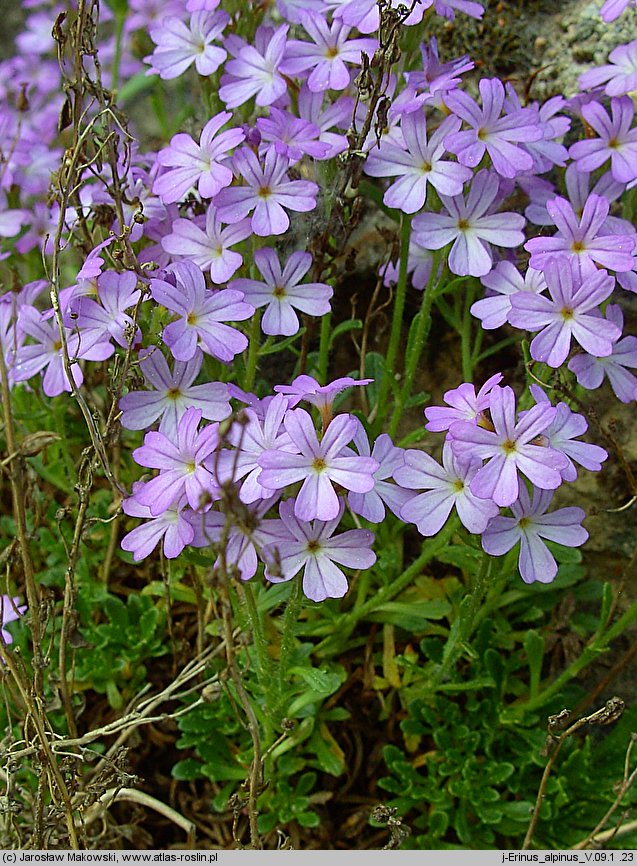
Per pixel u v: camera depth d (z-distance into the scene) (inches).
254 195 5.6
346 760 6.7
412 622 6.4
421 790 6.3
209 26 6.2
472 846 6.2
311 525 4.9
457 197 5.7
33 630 5.2
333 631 6.4
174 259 5.9
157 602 6.9
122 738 5.7
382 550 6.3
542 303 5.2
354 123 5.5
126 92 7.9
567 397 5.7
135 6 7.7
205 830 6.5
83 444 7.1
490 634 6.4
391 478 5.4
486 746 6.3
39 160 7.3
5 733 6.1
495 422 4.9
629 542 6.5
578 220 5.9
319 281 6.1
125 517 7.1
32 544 7.2
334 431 4.8
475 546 5.4
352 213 5.8
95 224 6.0
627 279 5.4
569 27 7.0
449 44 7.2
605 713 5.0
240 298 5.3
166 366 5.3
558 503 6.6
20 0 9.6
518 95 7.1
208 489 4.7
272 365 7.1
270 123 5.6
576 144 6.0
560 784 6.2
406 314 7.1
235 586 5.7
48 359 5.8
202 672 6.4
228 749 6.4
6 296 6.2
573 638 6.6
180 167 5.7
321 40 6.0
